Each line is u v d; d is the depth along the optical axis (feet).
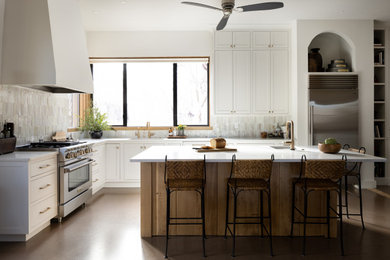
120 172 17.69
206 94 19.90
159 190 10.19
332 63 17.75
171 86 19.94
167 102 19.99
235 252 8.92
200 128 19.38
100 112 19.98
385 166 18.11
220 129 19.38
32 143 12.48
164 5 14.75
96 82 19.94
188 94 19.93
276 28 18.01
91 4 14.56
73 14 12.97
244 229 10.19
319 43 18.84
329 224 10.06
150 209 10.11
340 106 17.02
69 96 17.13
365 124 17.21
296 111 17.28
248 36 18.06
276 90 18.12
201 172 8.55
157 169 10.21
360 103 17.20
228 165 10.12
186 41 19.07
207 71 19.76
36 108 13.50
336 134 17.01
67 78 11.60
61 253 8.83
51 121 14.93
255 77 18.11
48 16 10.65
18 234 9.62
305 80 17.16
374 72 18.76
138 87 19.98
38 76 10.62
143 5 14.74
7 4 10.68
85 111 18.90
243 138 18.45
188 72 19.88
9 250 9.04
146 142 17.71
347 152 10.91
